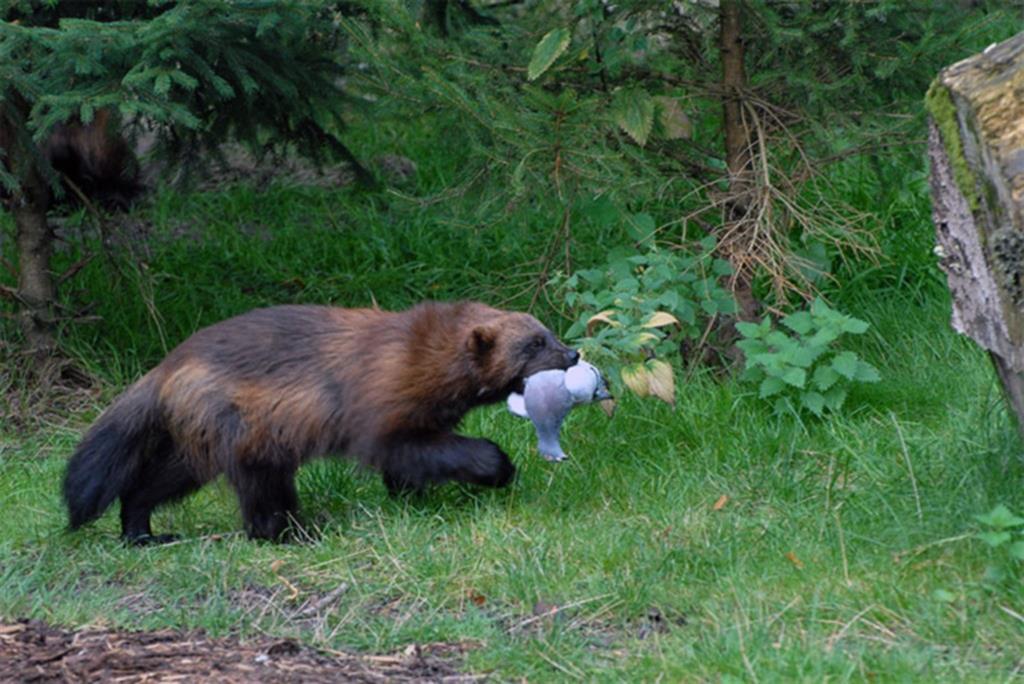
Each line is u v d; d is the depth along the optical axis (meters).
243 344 8.92
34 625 7.73
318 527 9.08
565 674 6.88
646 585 7.66
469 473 8.81
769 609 7.34
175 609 7.91
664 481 9.33
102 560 8.71
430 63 10.49
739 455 9.60
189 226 15.37
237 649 7.33
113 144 13.29
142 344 12.70
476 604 7.84
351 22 10.50
